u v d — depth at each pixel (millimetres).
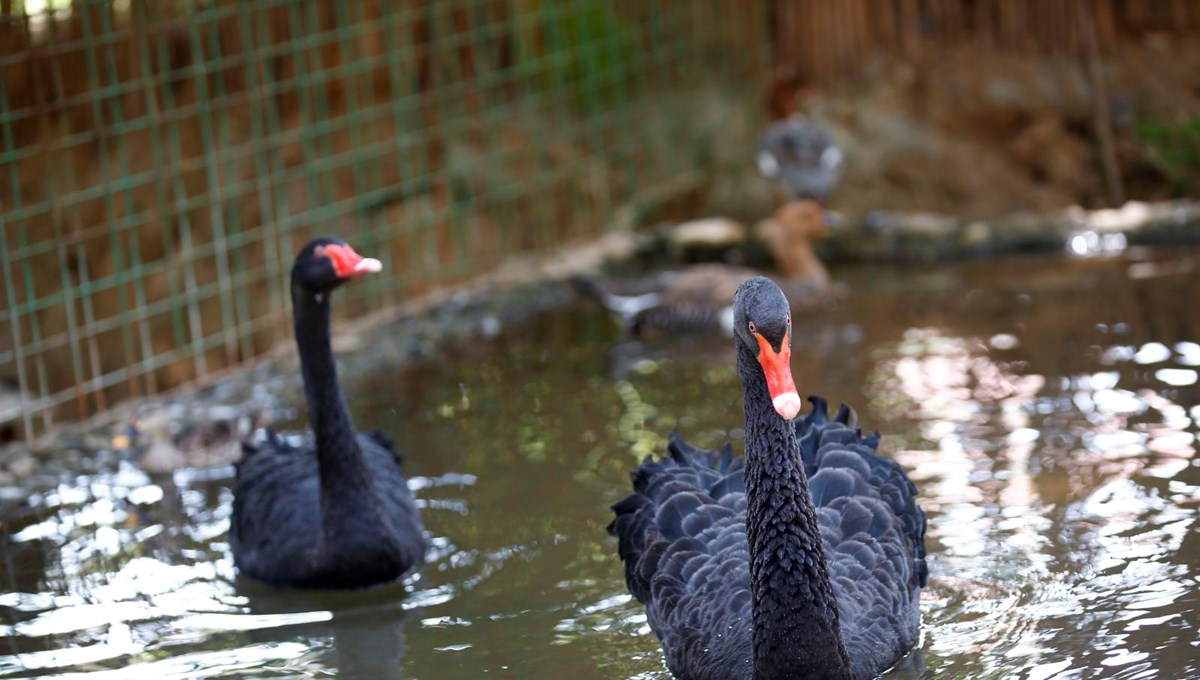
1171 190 16406
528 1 17750
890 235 15750
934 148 17125
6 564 9578
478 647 8016
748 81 18703
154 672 7906
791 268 14992
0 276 16312
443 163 17438
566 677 7562
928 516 9180
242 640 8312
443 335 14195
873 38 18391
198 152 17125
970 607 8000
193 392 12789
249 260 16812
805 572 6680
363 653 8055
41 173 16812
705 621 7273
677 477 8148
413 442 11430
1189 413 10461
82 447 11695
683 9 18406
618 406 12023
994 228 15547
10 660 8102
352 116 14672
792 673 6734
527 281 15570
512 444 11227
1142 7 17750
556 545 9328
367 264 8586
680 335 14219
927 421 10844
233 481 10977
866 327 13477
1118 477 9492
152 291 16562
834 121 17578
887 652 7168
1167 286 13578
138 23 12398
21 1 12156
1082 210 16531
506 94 18281
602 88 18062
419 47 17875
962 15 18109
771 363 6352
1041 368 11766
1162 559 8312
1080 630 7582
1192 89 17109
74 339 12133
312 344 8758
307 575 8898
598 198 17422
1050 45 17594
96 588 9148
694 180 17734
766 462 6672
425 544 9367
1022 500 9297
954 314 13555
